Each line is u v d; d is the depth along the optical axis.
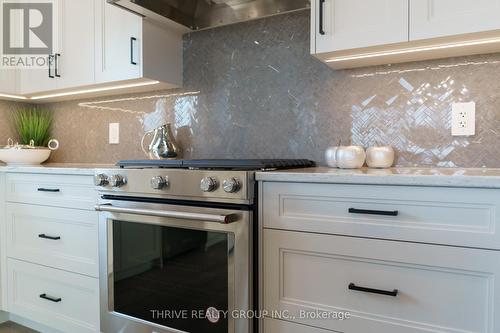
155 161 1.60
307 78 1.80
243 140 1.96
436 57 1.53
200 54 2.07
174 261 1.46
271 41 1.88
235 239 1.30
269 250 1.28
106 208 1.55
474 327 1.00
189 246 1.42
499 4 1.20
